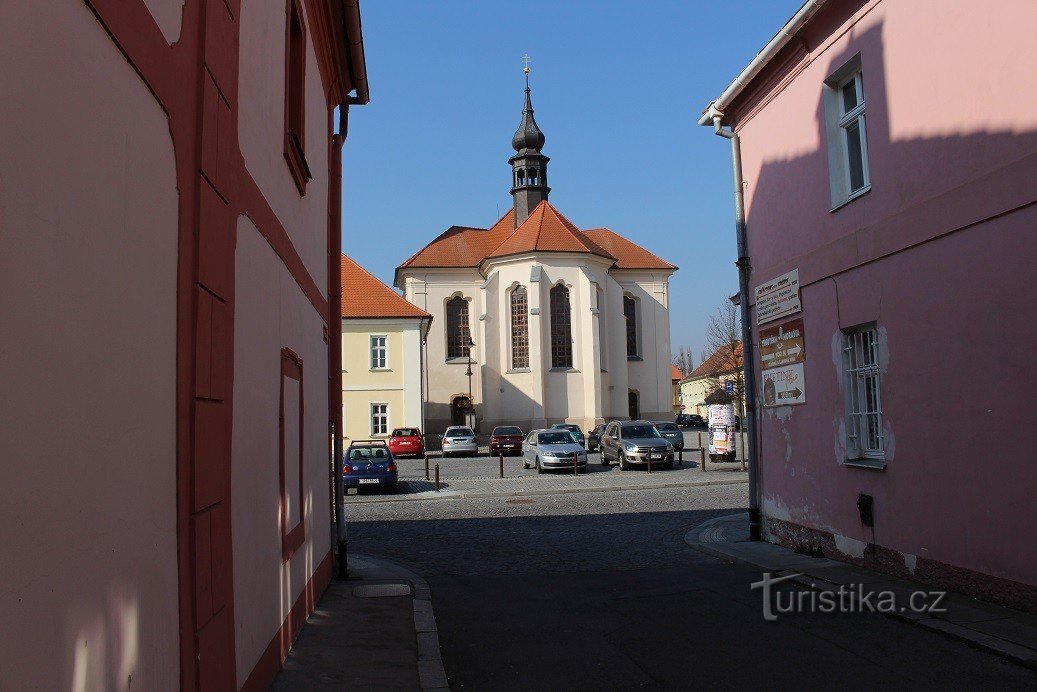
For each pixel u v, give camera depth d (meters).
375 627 8.24
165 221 3.74
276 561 6.55
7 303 2.35
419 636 7.87
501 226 61.62
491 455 40.97
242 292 5.33
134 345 3.35
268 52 6.44
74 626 2.77
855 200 10.80
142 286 3.45
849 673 6.41
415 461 37.84
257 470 5.79
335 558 11.41
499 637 7.95
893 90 9.94
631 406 58.03
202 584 4.24
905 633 7.62
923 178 9.40
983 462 8.44
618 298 55.81
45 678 2.56
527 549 13.82
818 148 11.73
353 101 12.89
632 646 7.44
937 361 9.15
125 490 3.24
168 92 3.77
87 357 2.89
